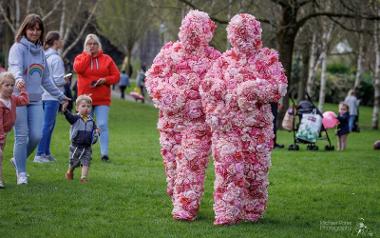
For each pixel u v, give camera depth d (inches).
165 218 401.4
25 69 501.4
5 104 472.7
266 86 377.1
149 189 496.1
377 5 1259.2
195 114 397.4
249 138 381.7
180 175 395.5
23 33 506.0
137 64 3978.8
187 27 404.2
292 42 1273.4
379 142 964.6
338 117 943.0
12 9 1866.4
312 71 1759.4
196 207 396.2
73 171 550.3
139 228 372.8
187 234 358.3
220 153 380.8
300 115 943.7
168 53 408.8
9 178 534.3
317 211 438.3
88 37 635.5
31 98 503.5
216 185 385.7
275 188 525.7
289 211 435.2
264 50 388.8
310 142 915.4
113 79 645.3
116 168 616.7
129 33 2940.5
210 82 381.1
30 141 506.9
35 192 469.7
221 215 382.6
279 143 1020.5
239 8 1225.4
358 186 552.4
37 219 391.9
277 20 1443.2
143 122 1422.2
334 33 1734.7
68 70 1923.0
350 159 769.6
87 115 524.4
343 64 2829.7
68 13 1951.3
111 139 959.6
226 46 1331.2
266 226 383.6
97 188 493.7
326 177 605.9
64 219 394.0
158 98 400.2
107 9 2834.6
